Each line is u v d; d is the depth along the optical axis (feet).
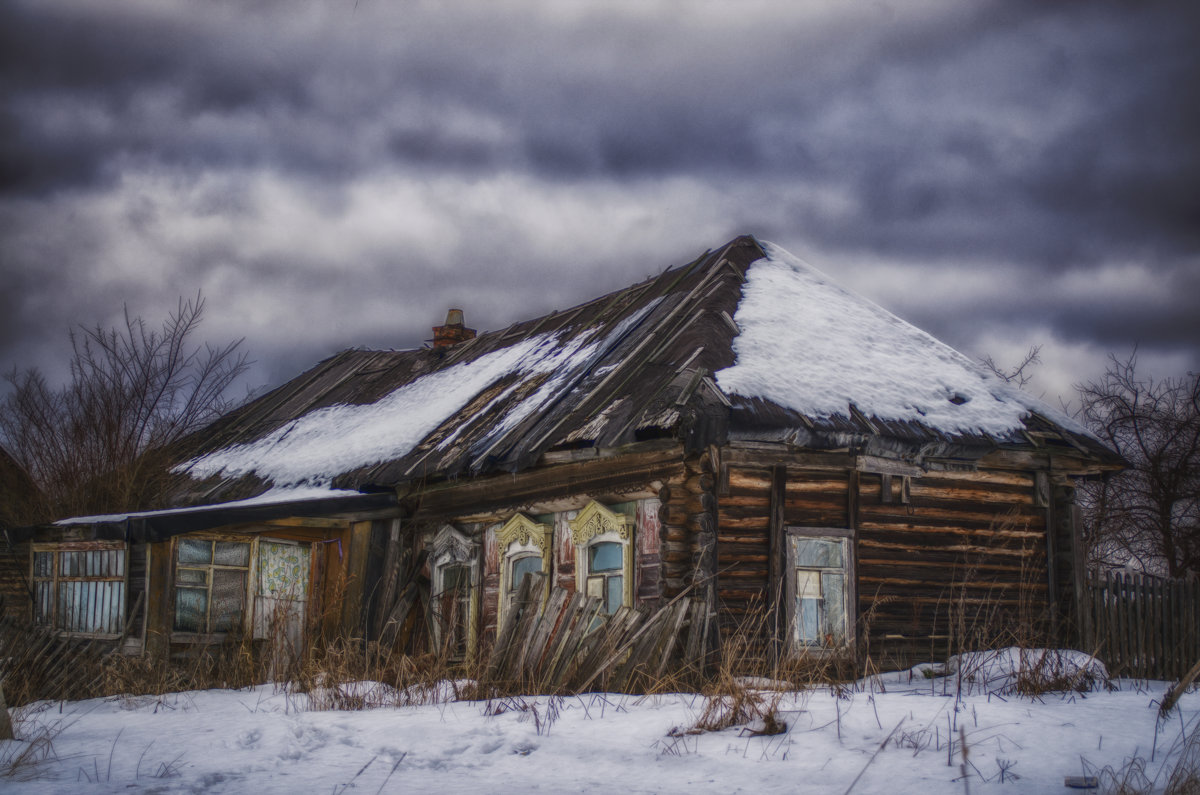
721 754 21.09
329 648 35.63
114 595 44.39
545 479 42.73
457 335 76.84
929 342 48.19
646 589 37.19
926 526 40.04
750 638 35.35
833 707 25.40
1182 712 24.34
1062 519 42.50
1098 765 19.42
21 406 66.49
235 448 74.02
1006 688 29.43
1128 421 70.23
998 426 41.70
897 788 18.10
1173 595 40.50
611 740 22.74
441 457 47.06
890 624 38.58
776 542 36.47
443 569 48.65
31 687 38.93
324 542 48.88
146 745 23.80
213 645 44.11
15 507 65.87
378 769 20.79
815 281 51.06
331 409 72.49
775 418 35.86
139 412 67.21
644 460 37.91
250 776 20.30
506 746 22.58
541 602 33.32
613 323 52.54
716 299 44.91
